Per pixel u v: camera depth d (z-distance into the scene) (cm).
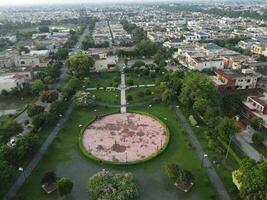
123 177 6669
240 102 11131
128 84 14275
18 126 9338
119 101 12525
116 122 10594
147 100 12538
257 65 15450
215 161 7988
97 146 8962
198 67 16100
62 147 8956
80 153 8631
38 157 8431
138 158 8281
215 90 10850
